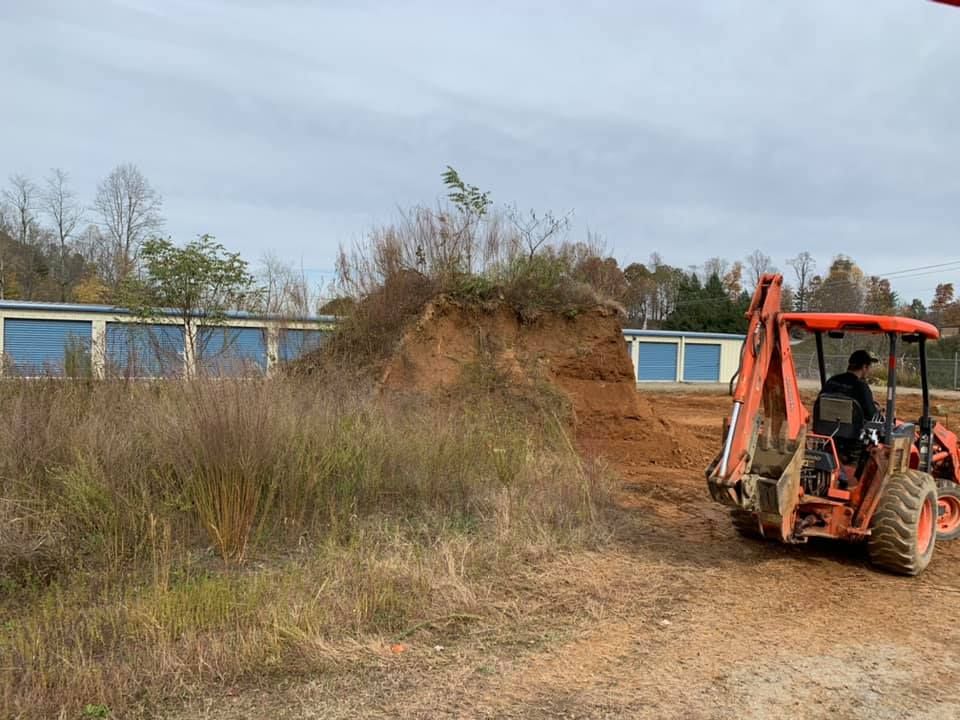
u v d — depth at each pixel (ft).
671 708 14.39
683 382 154.10
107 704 13.38
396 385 38.32
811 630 18.78
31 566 18.76
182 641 15.61
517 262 44.96
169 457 22.80
